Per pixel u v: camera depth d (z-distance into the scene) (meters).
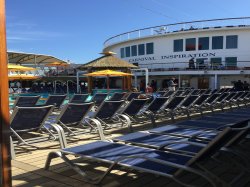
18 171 4.37
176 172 3.04
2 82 2.31
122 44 38.31
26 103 9.16
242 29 30.53
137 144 4.27
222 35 31.34
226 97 11.85
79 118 6.36
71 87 36.38
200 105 10.23
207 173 3.11
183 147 3.98
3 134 2.34
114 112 7.27
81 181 3.96
